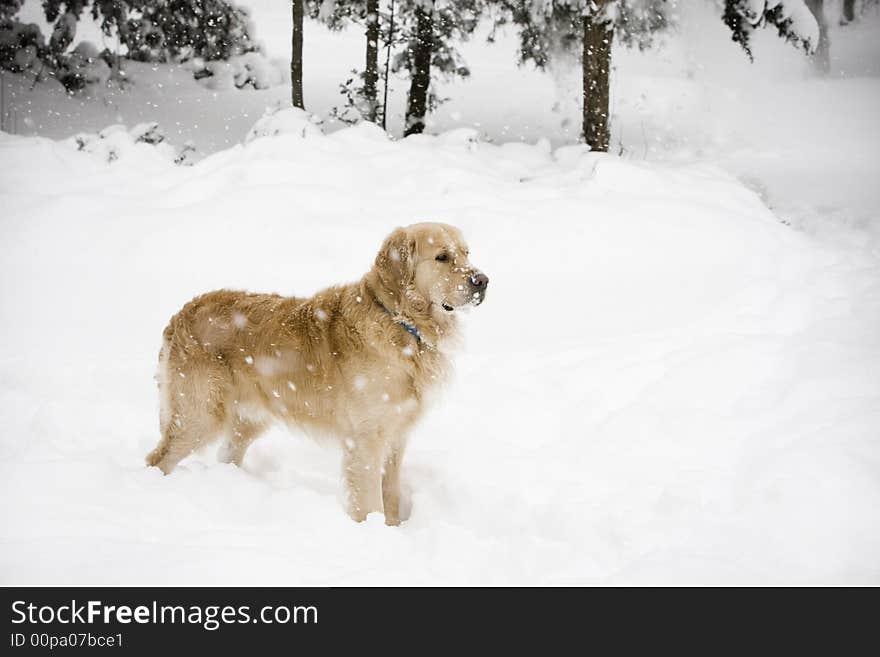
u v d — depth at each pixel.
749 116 21.66
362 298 4.39
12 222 8.95
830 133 20.53
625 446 5.00
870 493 3.99
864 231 11.15
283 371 4.50
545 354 6.62
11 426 5.26
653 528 3.98
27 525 3.62
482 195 9.57
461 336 4.63
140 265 8.29
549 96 23.66
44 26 22.67
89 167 10.93
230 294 4.79
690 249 8.95
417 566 3.69
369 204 9.38
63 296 7.78
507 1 15.45
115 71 20.75
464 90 24.05
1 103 18.62
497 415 5.59
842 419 4.95
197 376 4.57
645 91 22.58
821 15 26.20
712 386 5.75
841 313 7.17
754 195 11.30
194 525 3.85
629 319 7.48
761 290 7.88
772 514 3.93
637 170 10.61
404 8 15.59
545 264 8.54
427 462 4.98
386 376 4.30
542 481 4.67
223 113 20.11
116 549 3.45
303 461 5.13
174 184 10.37
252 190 9.34
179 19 21.34
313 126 12.51
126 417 5.45
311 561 3.55
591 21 13.07
